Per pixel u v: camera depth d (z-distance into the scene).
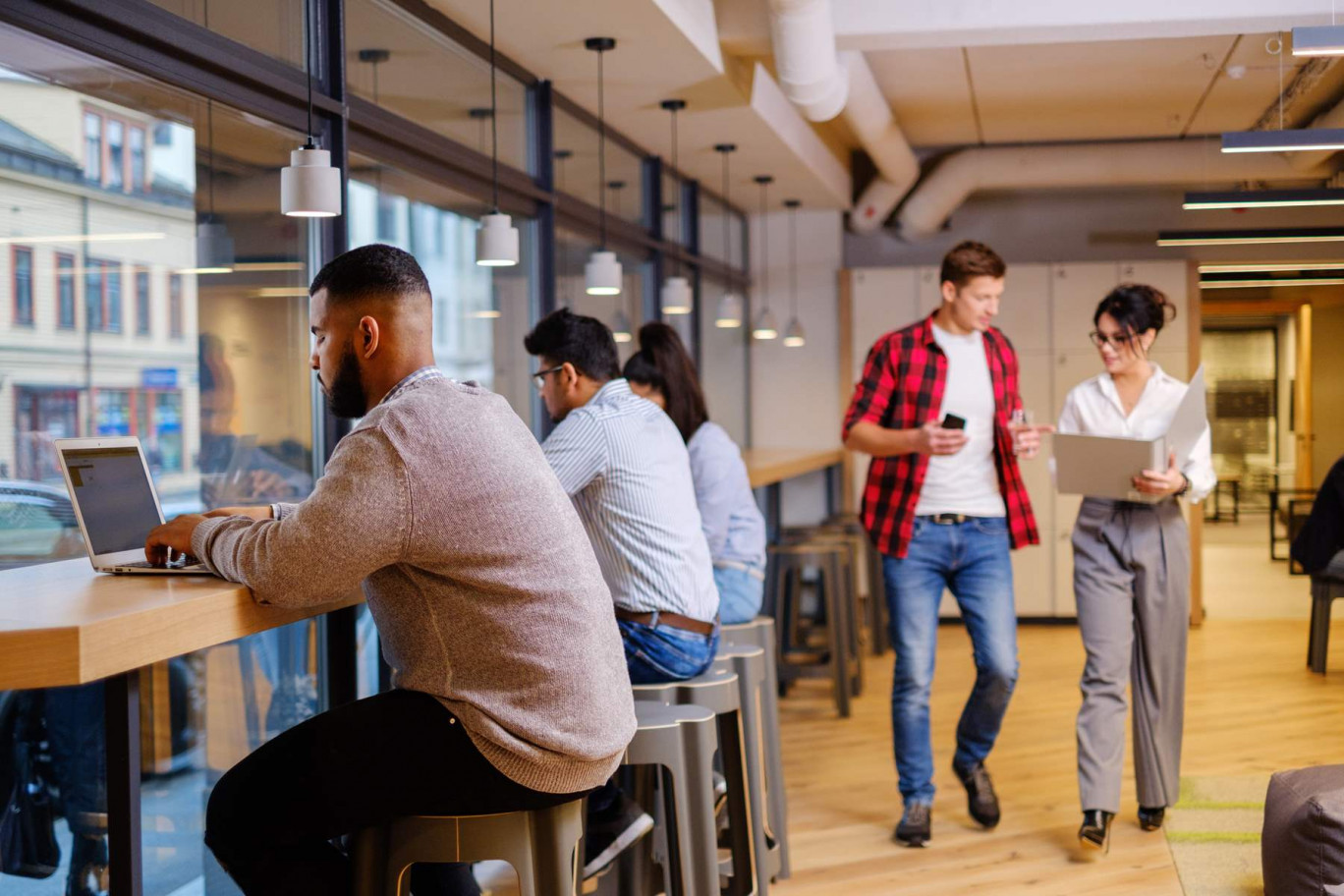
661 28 4.27
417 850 1.84
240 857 1.85
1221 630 7.14
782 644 5.91
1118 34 4.55
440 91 4.10
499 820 1.83
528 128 4.93
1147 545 3.53
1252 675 5.77
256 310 3.12
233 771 1.90
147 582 1.88
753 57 5.31
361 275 1.93
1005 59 6.11
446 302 4.45
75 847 2.51
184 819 2.87
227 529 1.86
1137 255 8.23
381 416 1.79
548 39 4.41
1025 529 3.72
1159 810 3.70
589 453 2.67
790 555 5.65
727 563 3.78
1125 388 3.73
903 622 3.70
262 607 1.88
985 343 3.77
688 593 2.72
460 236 4.51
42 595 1.74
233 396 3.02
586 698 1.82
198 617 1.71
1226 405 12.77
